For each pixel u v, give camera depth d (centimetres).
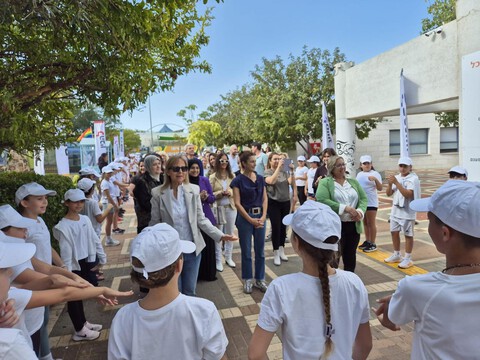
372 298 452
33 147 424
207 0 297
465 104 605
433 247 673
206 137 3222
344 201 434
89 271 396
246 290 482
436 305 141
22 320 201
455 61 793
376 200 643
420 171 2225
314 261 175
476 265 140
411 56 932
